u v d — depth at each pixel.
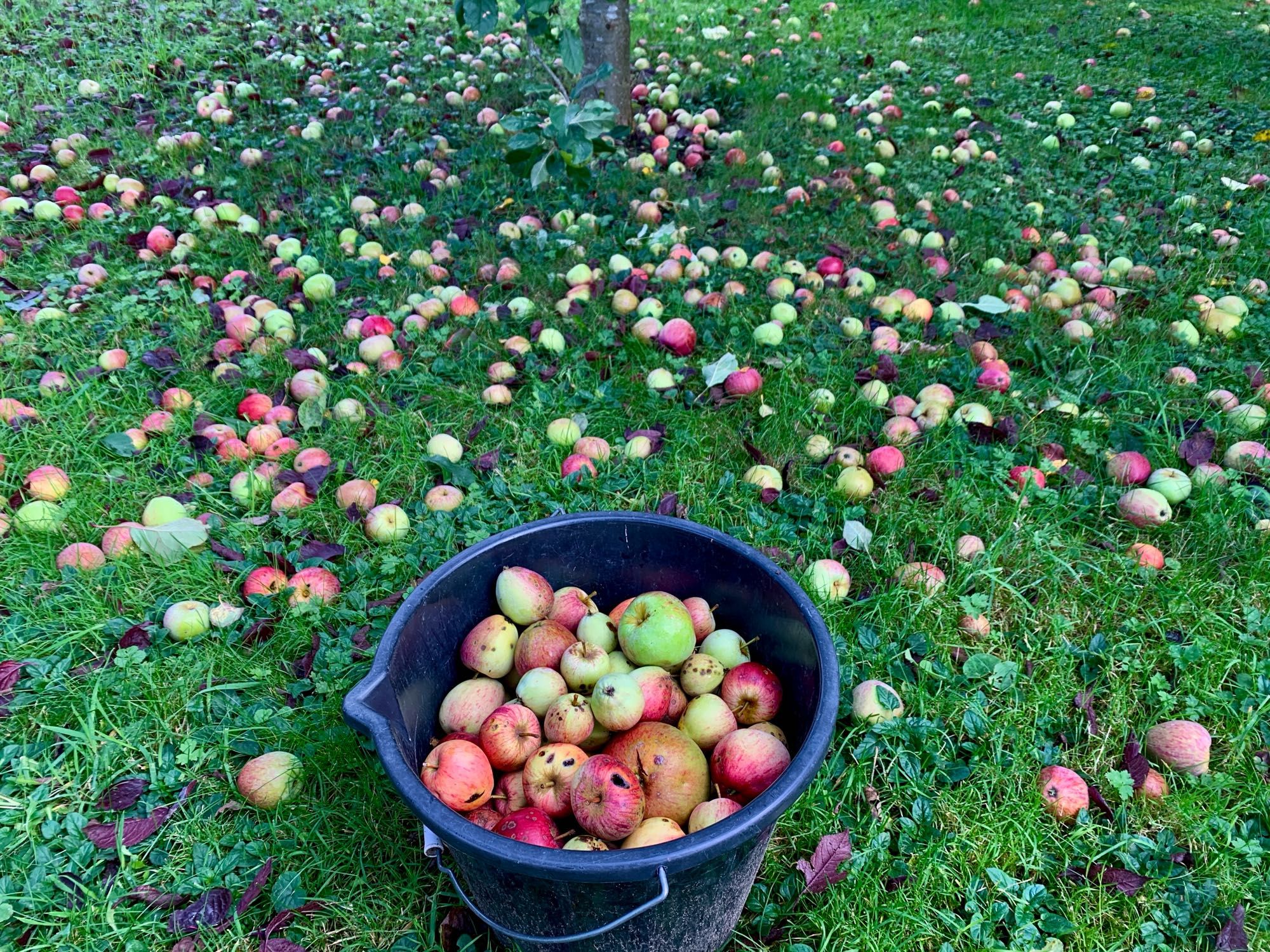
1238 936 0.70
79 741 0.84
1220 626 0.94
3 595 0.98
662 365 1.32
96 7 3.24
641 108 2.40
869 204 1.82
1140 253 1.61
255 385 1.29
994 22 3.16
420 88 2.52
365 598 0.97
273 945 0.71
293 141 2.14
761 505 1.09
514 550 0.84
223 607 0.95
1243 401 1.24
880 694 0.85
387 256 1.61
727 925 0.70
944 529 1.03
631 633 0.78
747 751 0.71
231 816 0.80
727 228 1.74
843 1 3.47
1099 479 1.12
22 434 1.18
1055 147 2.11
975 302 1.49
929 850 0.75
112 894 0.74
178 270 1.56
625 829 0.66
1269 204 1.77
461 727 0.77
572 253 1.61
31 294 1.51
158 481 1.14
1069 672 0.90
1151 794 0.81
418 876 0.75
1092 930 0.72
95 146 2.13
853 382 1.28
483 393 1.25
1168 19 3.10
